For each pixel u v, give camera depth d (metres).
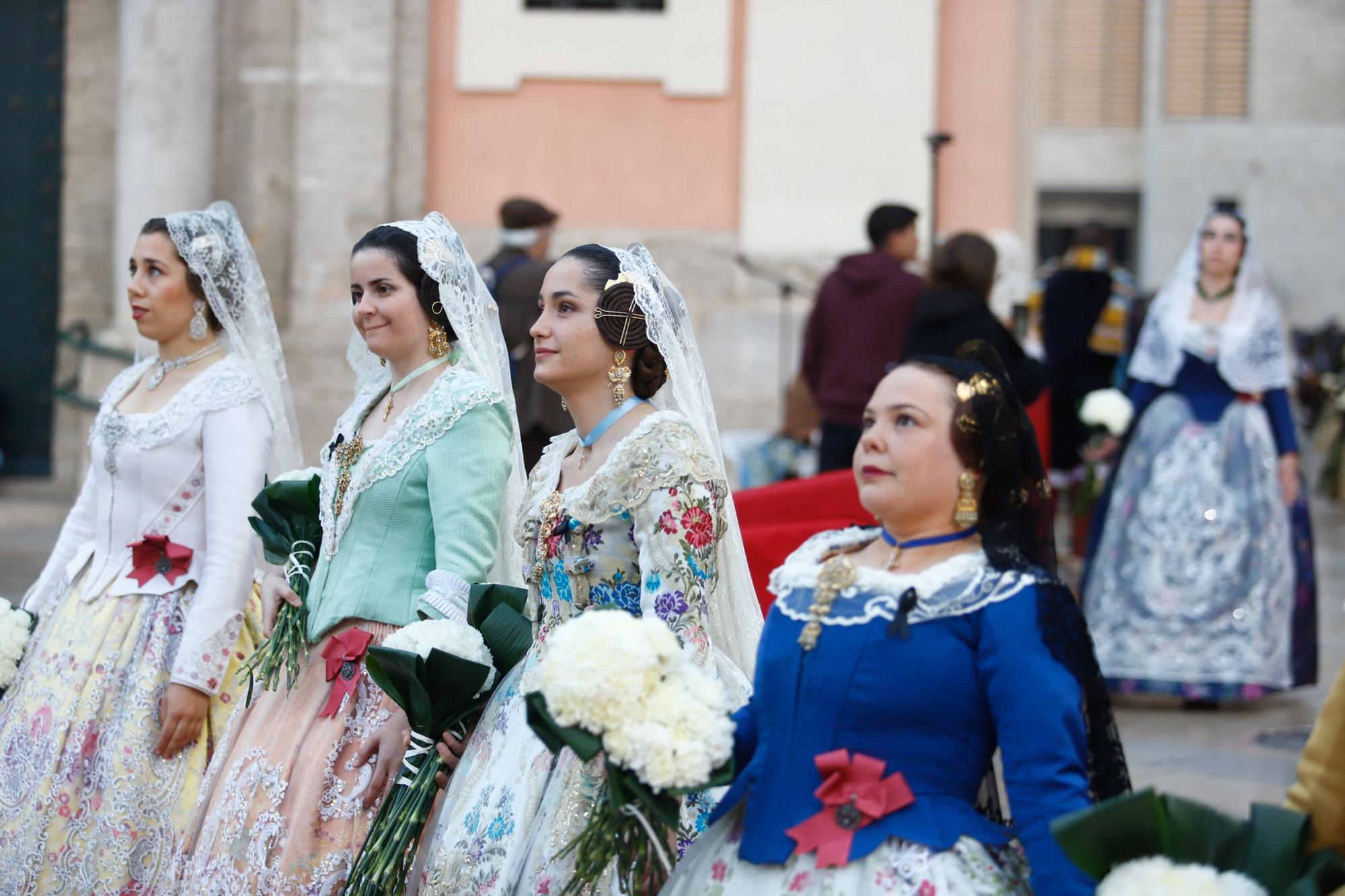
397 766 3.48
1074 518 9.70
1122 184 25.41
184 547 4.09
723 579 3.28
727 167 10.48
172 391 4.21
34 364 11.38
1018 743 2.46
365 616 3.59
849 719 2.59
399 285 3.71
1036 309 10.46
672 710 2.59
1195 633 6.65
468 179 10.55
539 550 3.26
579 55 10.48
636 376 3.32
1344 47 24.72
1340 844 2.44
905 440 2.61
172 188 10.30
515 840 3.09
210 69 10.34
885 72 10.28
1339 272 24.88
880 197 10.31
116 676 4.00
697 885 2.74
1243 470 6.72
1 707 4.15
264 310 4.29
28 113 11.32
